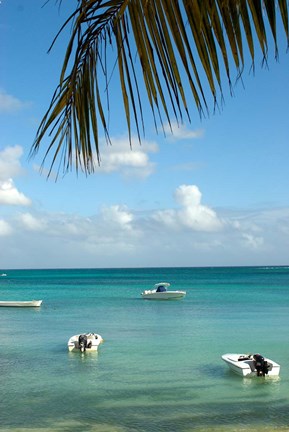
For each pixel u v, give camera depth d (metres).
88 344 23.91
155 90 1.95
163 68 1.90
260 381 17.94
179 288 79.56
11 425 13.38
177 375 18.98
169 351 23.95
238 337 28.31
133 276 153.50
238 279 116.81
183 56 1.82
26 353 23.69
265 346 25.17
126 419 13.80
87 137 2.36
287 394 16.27
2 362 21.62
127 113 2.12
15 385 17.64
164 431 12.84
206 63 1.78
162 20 1.85
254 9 1.72
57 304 51.41
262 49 1.73
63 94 2.29
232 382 17.86
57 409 14.81
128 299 57.25
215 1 1.75
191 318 38.09
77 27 2.11
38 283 103.38
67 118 2.39
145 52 1.94
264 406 14.98
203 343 26.31
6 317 39.81
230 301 53.38
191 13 1.77
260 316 38.97
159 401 15.55
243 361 19.33
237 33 1.75
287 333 29.69
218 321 36.06
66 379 18.47
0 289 80.44
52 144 2.35
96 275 171.38
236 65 1.77
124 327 33.25
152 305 49.56
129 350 24.31
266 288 77.69
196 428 13.05
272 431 12.80
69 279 129.12
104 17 2.14
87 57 2.29
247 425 13.29
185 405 15.12
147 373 19.33
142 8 1.90
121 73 2.10
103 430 12.95
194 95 1.84
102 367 20.50
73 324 35.00
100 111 2.28
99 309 45.94
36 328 32.97
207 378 18.50
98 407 15.00
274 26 1.69
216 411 14.48
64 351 24.17
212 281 106.56
